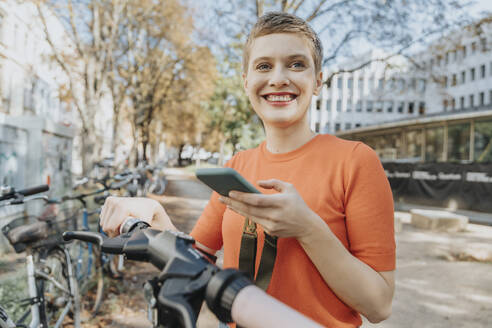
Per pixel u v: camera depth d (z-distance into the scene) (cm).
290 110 98
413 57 1013
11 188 249
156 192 1542
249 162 116
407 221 1150
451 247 750
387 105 5075
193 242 54
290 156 102
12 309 310
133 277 479
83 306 375
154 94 2200
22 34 1727
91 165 1421
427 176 1565
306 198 94
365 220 85
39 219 293
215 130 4197
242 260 92
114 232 83
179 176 3194
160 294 43
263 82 99
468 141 1973
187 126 3522
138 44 1914
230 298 40
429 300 456
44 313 276
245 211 66
